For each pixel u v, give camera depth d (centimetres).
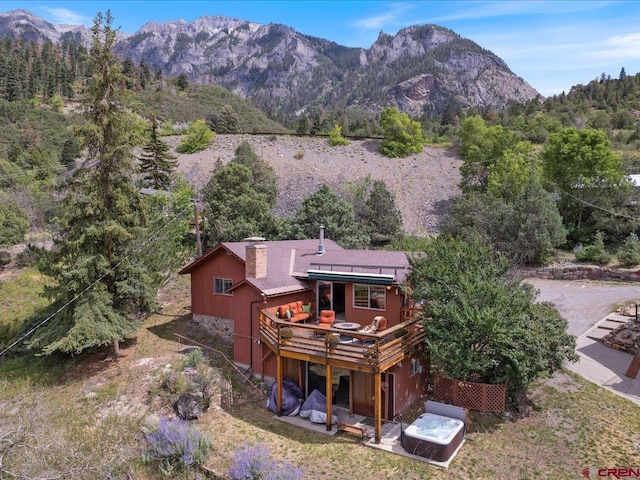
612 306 2919
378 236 4328
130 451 1609
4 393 2216
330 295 2303
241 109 15050
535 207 3784
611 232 4138
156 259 3362
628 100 13025
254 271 2191
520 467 1425
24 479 1260
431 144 7475
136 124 2402
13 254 3891
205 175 6078
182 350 2464
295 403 1877
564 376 2036
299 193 5681
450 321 1742
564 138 4500
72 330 2192
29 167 6669
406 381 1827
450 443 1468
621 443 1548
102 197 2342
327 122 12406
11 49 15475
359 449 1571
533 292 2111
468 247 2042
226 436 1711
